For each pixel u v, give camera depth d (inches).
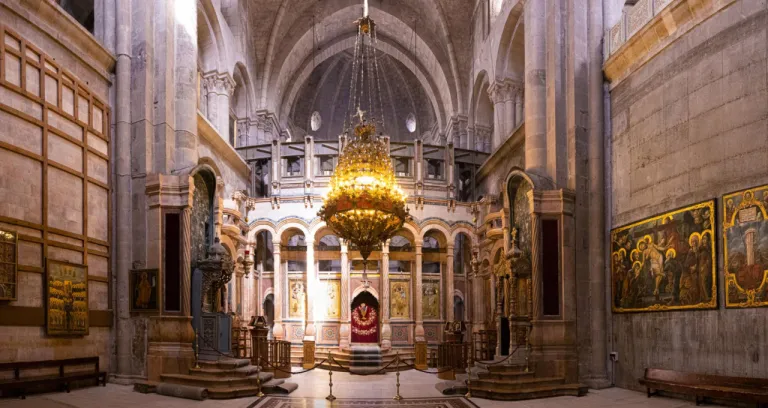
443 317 1101.1
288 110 1440.7
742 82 476.1
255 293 1088.8
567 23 699.4
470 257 1119.0
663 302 554.6
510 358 659.4
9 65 511.8
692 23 537.0
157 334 618.8
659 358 561.3
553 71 693.9
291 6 1296.8
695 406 483.8
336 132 1696.6
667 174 565.6
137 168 657.6
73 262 576.4
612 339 643.5
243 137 1216.8
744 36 477.1
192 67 723.4
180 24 717.3
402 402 566.6
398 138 1692.9
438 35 1343.5
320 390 657.0
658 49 584.1
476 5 1218.6
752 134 463.2
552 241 647.1
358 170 729.0
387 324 1039.6
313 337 1030.4
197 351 634.2
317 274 1075.3
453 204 1068.5
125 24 673.0
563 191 649.6
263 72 1267.2
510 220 727.1
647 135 601.0
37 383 501.7
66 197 575.8
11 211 503.2
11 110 508.4
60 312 547.5
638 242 599.8
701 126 521.0
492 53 1077.8
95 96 633.0
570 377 622.2
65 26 581.3
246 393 584.1
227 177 978.1
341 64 1642.5
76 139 593.0
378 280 1077.8
